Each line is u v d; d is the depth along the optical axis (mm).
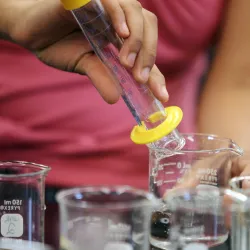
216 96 2057
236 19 2109
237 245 1039
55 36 1401
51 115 1896
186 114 1982
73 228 951
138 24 1172
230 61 2109
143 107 1188
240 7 2098
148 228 992
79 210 940
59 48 1410
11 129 1843
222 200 1054
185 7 2045
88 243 939
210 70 2141
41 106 1899
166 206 1126
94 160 1870
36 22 1400
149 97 1189
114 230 935
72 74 1907
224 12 2135
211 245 1071
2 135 1835
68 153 1854
